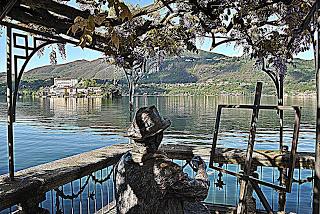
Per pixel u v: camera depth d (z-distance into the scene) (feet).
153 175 5.91
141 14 8.55
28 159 30.73
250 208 12.03
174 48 13.17
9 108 8.73
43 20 7.63
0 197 7.52
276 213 11.91
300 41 12.16
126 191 6.14
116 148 13.06
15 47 8.82
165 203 6.01
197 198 6.15
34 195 8.57
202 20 11.48
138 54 13.43
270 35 12.33
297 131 9.16
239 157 12.04
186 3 9.59
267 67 12.57
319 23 6.21
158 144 6.24
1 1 5.90
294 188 17.69
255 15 11.79
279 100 12.53
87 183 11.14
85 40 5.75
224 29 11.50
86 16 7.05
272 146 16.71
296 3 10.47
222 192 15.56
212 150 11.03
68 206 17.35
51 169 9.90
